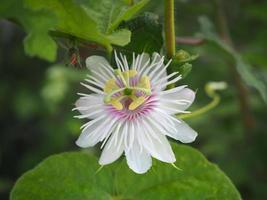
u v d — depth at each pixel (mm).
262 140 348
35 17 143
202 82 403
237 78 330
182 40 261
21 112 547
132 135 161
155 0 273
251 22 387
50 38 144
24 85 577
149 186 178
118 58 167
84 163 176
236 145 365
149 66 166
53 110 499
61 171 175
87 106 164
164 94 164
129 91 165
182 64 169
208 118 377
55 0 153
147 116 163
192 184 176
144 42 170
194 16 353
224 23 328
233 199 173
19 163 605
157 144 160
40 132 615
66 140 517
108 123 163
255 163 354
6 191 516
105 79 164
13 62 589
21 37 592
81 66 171
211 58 368
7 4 144
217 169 174
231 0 386
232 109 365
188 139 159
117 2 169
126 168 177
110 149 160
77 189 175
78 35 165
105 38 160
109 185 177
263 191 355
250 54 315
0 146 613
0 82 581
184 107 163
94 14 167
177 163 176
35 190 173
